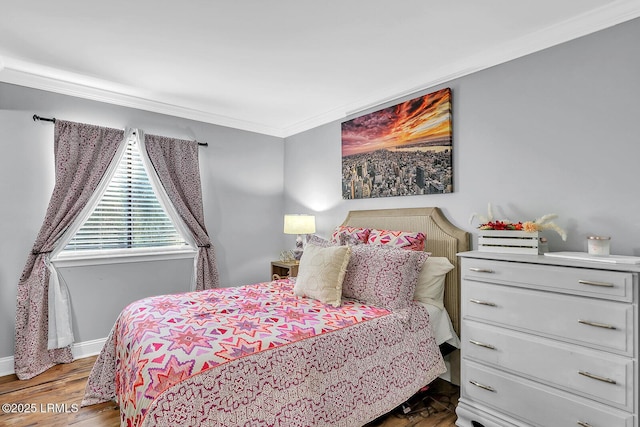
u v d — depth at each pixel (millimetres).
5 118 2734
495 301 1917
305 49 2385
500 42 2289
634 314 1449
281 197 4465
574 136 2053
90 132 3068
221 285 3938
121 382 1738
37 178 2865
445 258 2531
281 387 1518
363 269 2344
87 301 3090
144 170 3463
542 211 2182
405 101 2975
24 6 1883
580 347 1605
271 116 3918
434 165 2734
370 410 1805
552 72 2143
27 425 2033
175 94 3250
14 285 2764
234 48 2373
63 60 2549
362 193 3346
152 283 3457
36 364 2711
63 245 2932
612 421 1501
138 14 1968
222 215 3957
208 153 3850
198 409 1303
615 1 1843
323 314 2021
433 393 2426
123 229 3338
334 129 3740
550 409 1691
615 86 1905
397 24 2076
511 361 1842
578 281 1611
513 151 2322
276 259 4406
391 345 1980
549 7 1902
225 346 1531
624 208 1871
